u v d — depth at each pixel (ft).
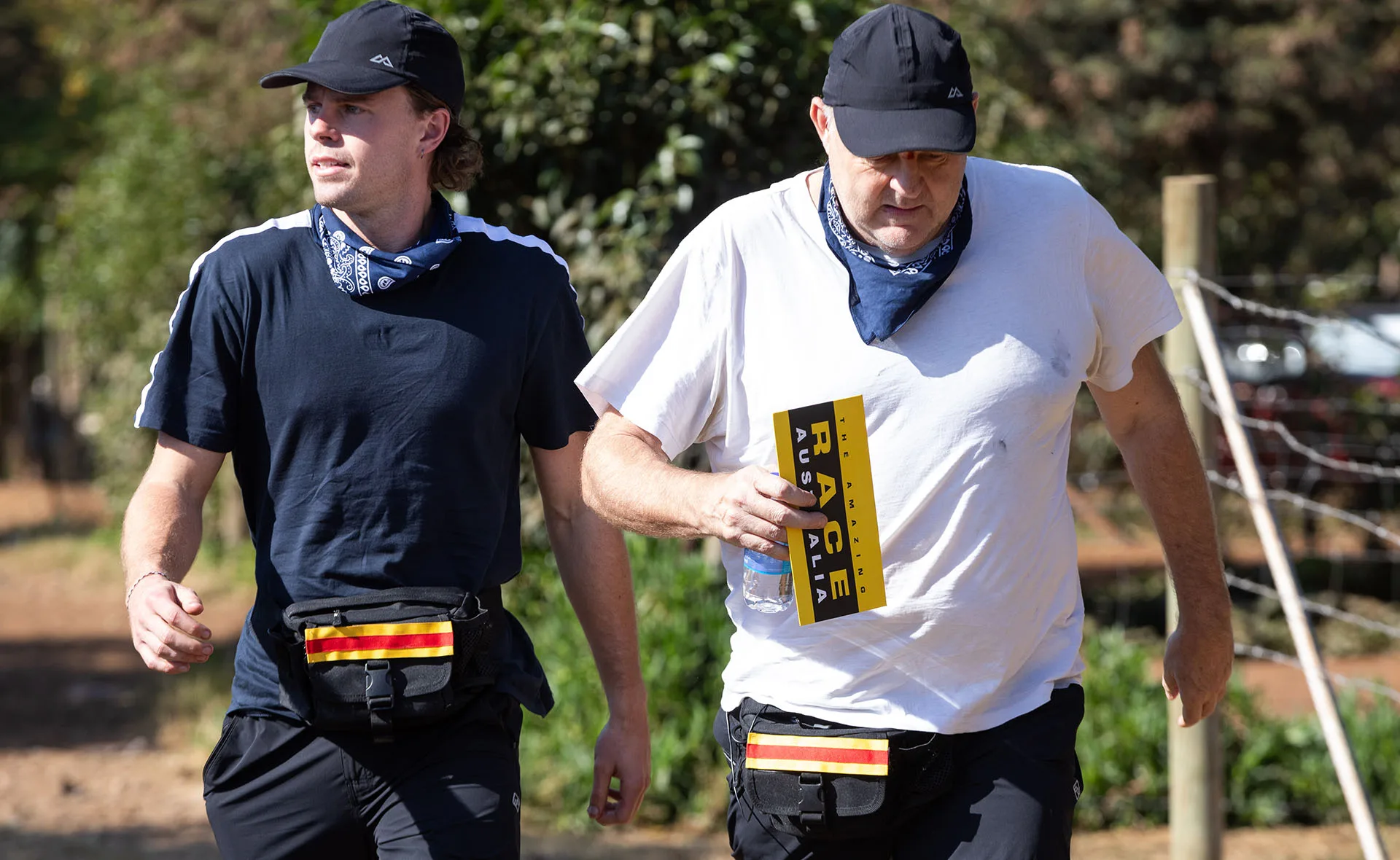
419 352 23.98
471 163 25.46
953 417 21.26
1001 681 22.22
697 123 50.60
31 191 184.34
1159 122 116.67
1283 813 53.72
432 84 24.03
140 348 125.90
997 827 21.85
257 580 24.53
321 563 23.91
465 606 23.68
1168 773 53.36
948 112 20.10
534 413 25.58
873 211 20.88
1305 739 54.80
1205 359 39.60
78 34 146.82
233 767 24.17
